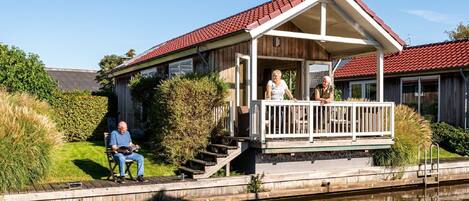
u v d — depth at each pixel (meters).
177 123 11.56
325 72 14.97
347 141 11.70
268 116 10.85
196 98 11.78
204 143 11.88
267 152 10.72
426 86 18.80
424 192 12.36
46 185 9.57
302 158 11.75
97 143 14.26
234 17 15.51
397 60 20.83
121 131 10.49
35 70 13.79
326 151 11.92
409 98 19.55
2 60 13.27
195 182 10.23
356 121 12.03
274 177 11.18
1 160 8.80
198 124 11.80
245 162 11.55
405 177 12.91
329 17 12.75
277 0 13.56
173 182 10.09
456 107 17.47
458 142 15.62
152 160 11.95
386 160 12.72
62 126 14.36
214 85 12.09
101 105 15.28
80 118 14.81
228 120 12.29
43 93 13.80
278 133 10.93
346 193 11.88
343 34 13.73
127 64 19.83
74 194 9.12
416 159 13.01
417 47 21.25
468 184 13.48
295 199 11.16
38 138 9.46
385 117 12.36
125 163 10.41
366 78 22.00
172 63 15.55
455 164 13.73
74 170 10.83
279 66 15.25
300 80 14.52
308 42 14.55
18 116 9.52
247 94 13.16
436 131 16.28
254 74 11.06
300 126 11.31
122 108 20.72
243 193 10.69
